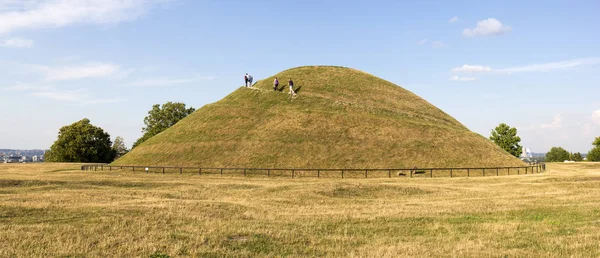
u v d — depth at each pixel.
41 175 43.28
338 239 15.77
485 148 61.84
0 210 19.69
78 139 99.75
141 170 55.59
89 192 27.61
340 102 70.38
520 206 23.28
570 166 73.94
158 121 115.56
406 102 79.75
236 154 56.62
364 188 31.48
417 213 21.36
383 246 14.51
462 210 22.22
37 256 12.86
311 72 87.44
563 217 19.84
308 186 31.56
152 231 16.19
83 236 15.25
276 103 70.50
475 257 13.02
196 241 14.81
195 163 56.25
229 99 76.31
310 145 57.38
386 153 56.06
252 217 20.09
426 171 52.34
